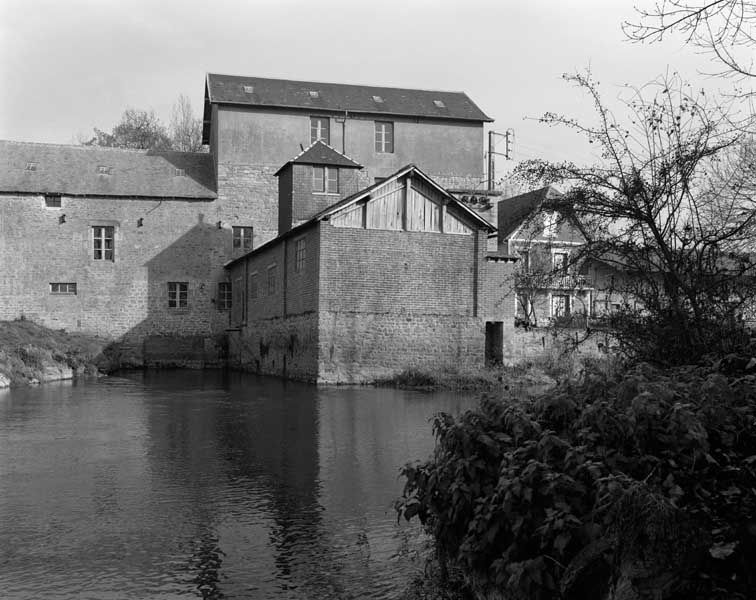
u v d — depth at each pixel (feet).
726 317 22.41
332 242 82.33
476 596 17.03
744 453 16.88
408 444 39.99
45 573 19.94
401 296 84.84
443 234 86.94
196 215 126.11
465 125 137.18
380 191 84.58
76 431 45.50
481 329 87.81
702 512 14.80
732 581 13.67
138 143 188.24
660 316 23.35
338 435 43.29
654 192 23.09
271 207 129.18
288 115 130.31
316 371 82.17
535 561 14.94
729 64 20.35
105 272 122.21
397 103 136.26
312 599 18.13
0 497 28.14
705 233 22.79
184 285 125.29
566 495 15.61
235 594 18.48
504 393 22.15
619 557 14.02
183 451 38.09
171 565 20.56
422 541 22.45
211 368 122.93
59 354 99.04
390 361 84.12
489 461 18.03
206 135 150.30
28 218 119.55
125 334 122.52
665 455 16.39
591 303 27.35
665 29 19.99
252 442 40.91
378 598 18.16
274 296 99.60
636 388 17.25
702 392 17.51
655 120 23.17
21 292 118.73
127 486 29.96
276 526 24.17
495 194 116.37
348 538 22.89
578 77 27.66
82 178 122.93
